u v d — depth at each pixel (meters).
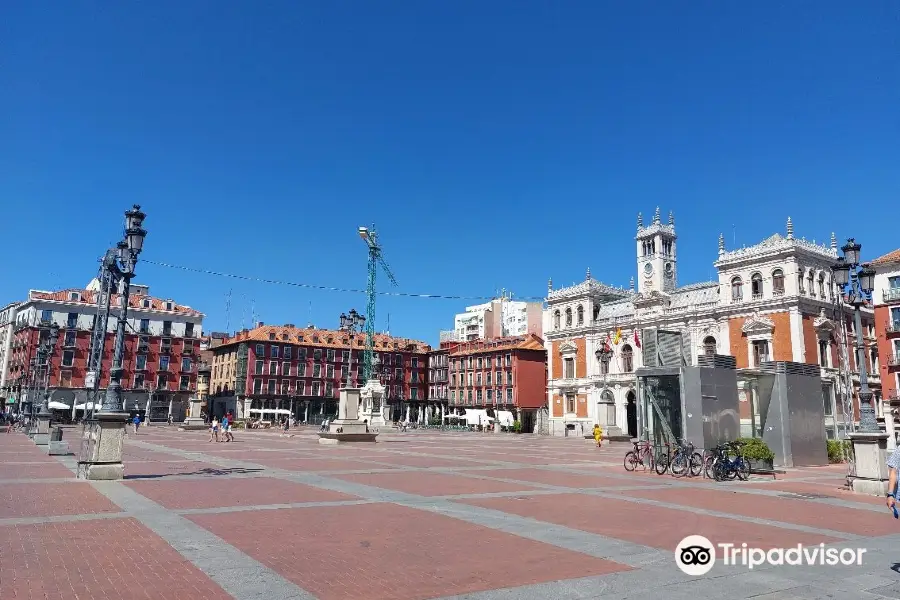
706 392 24.92
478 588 8.16
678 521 13.20
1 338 109.00
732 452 23.59
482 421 95.00
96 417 18.17
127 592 7.68
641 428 26.56
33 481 17.50
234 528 11.48
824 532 12.32
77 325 98.25
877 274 53.97
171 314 105.81
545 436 79.00
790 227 62.12
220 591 7.80
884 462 18.66
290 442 43.53
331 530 11.53
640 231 81.19
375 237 97.12
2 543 9.88
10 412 89.56
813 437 30.66
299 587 8.03
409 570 8.95
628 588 8.23
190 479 18.84
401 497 15.86
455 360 116.38
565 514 13.78
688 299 72.00
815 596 8.11
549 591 8.06
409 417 123.50
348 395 43.28
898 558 10.22
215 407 119.38
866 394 19.48
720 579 8.77
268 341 112.62
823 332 61.66
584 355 81.50
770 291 62.81
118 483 17.50
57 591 7.62
